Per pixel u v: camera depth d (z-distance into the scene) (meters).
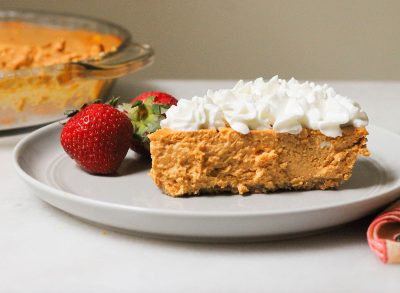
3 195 0.47
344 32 0.98
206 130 0.43
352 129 0.44
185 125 0.43
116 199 0.43
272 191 0.44
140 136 0.49
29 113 0.60
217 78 0.99
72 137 0.47
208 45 0.98
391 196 0.40
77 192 0.44
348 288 0.35
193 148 0.43
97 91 0.63
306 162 0.44
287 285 0.36
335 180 0.45
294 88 0.47
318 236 0.41
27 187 0.48
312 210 0.38
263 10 0.97
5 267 0.38
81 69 0.60
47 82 0.60
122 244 0.40
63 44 0.75
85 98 0.62
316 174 0.44
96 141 0.46
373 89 0.72
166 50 0.98
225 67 0.99
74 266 0.38
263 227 0.38
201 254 0.39
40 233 0.42
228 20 0.97
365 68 0.99
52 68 0.59
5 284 0.36
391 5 0.97
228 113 0.44
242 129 0.43
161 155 0.43
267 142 0.43
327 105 0.44
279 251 0.39
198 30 0.97
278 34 0.98
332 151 0.44
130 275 0.37
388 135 0.51
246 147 0.43
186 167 0.43
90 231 0.42
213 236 0.39
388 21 0.97
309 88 0.47
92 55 0.72
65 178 0.47
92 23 0.82
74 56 0.71
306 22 0.97
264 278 0.36
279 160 0.44
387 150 0.50
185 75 0.99
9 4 0.96
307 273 0.37
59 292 0.35
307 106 0.44
